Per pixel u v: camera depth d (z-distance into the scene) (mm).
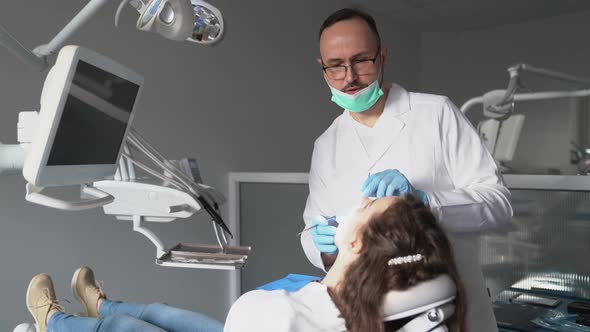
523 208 1744
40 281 1602
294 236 2605
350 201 1439
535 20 5348
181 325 1479
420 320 767
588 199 1622
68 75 974
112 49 2299
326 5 4051
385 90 1490
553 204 1688
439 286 769
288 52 3572
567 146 5152
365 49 1269
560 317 1486
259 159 3268
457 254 1314
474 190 1305
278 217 2658
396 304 757
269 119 3373
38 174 966
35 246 2029
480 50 5668
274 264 2695
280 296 845
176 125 2639
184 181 1432
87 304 1671
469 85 5738
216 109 2910
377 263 775
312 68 3844
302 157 3725
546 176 1688
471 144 1406
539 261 1723
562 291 1682
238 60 3090
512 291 1753
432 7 4867
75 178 1093
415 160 1394
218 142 2924
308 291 846
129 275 2412
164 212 1424
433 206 1209
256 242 2746
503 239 1790
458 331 821
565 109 5176
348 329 784
